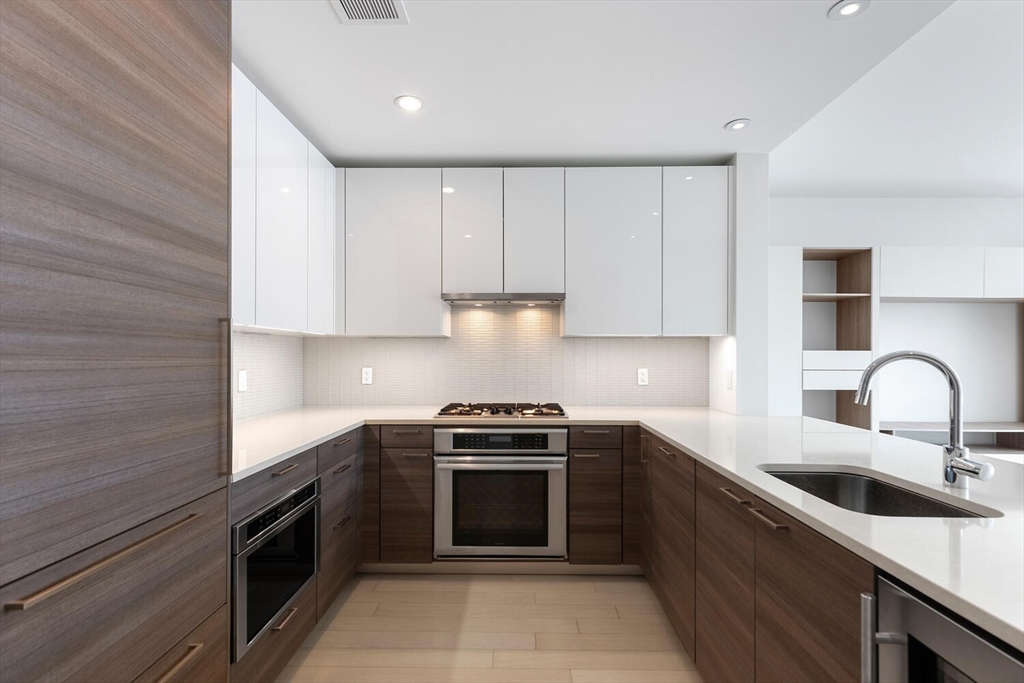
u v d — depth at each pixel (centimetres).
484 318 338
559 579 276
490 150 288
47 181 81
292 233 235
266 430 231
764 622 133
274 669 172
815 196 425
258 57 196
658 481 238
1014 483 138
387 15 171
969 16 192
